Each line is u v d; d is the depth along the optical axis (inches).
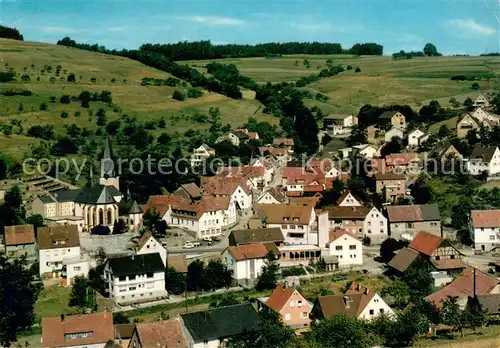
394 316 5536.4
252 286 6919.3
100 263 7165.4
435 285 6761.8
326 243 7559.1
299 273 7209.6
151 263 6688.0
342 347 5009.8
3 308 5757.9
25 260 6988.2
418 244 7263.8
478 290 6038.4
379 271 7219.5
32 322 5900.6
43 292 6643.7
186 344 5132.9
